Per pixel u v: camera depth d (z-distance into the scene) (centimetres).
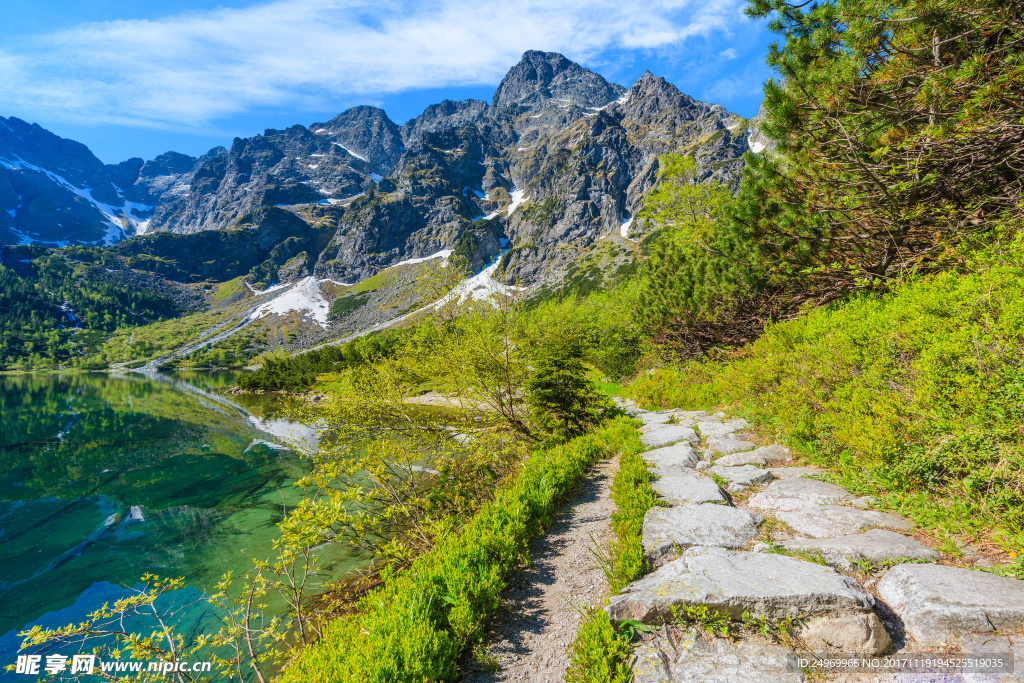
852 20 728
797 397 723
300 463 1867
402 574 579
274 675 615
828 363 675
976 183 770
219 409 4109
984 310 486
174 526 1274
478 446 1048
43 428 3250
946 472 462
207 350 17575
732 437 901
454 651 384
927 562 367
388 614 426
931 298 569
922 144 714
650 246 2386
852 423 573
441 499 847
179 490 1606
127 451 2350
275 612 782
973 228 758
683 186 1995
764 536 468
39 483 1814
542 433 1230
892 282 830
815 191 914
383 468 776
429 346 1248
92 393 6969
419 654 364
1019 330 426
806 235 984
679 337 2120
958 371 469
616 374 2712
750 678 290
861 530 440
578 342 1376
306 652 466
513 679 356
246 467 1875
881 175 823
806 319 962
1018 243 546
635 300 2680
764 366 864
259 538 1149
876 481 518
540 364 1269
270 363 5981
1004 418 409
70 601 919
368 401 1144
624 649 339
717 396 1311
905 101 760
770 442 819
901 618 318
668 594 365
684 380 1745
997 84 602
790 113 827
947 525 408
